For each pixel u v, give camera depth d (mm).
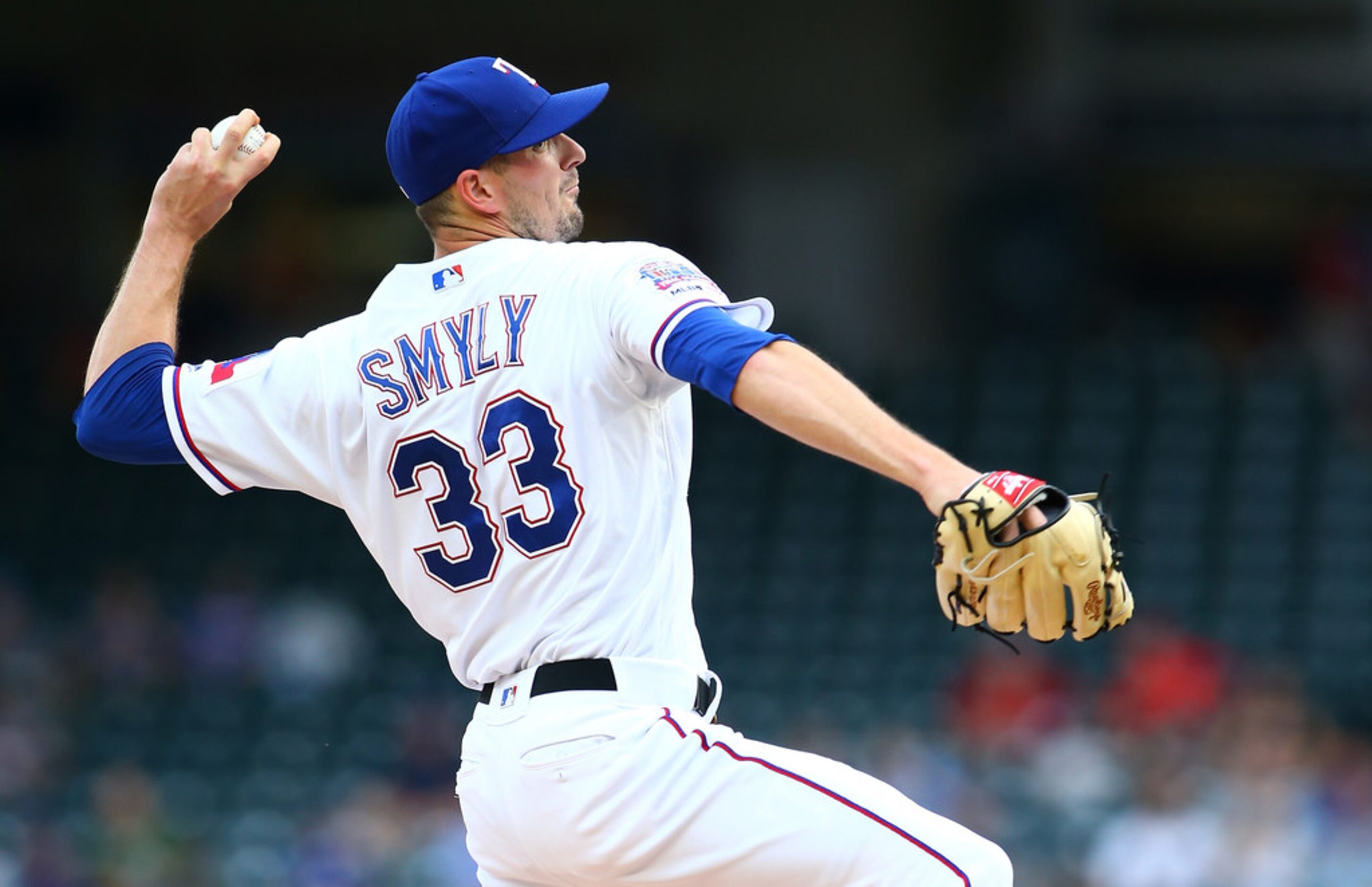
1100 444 56469
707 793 9445
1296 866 33281
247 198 66062
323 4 65250
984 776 39156
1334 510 53094
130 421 10516
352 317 10555
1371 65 61500
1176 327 63906
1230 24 62188
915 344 62781
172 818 44219
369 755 46531
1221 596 50406
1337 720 43438
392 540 10227
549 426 9742
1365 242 61844
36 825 42781
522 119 10234
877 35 63031
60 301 66875
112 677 50281
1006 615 8867
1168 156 62875
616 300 9539
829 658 50219
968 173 62094
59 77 66812
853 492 56938
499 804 9898
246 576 53594
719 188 64312
